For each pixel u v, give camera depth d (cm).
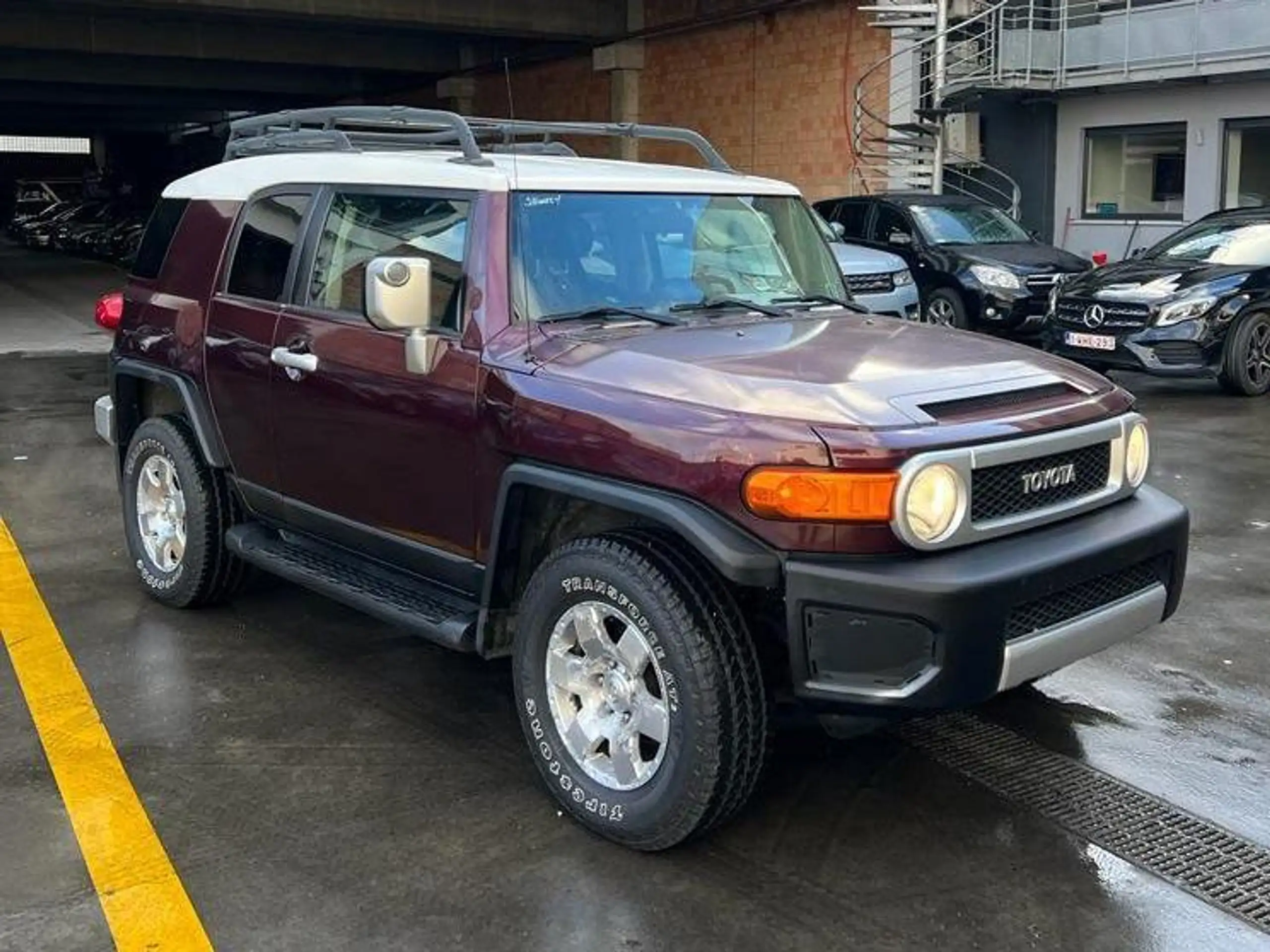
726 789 340
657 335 400
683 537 338
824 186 2067
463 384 398
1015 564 334
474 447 396
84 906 329
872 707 328
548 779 377
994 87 1778
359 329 441
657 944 315
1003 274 1402
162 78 3219
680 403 349
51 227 3975
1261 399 1148
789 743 430
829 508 322
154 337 550
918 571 324
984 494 344
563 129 505
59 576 610
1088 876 348
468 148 438
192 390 528
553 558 371
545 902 333
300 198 489
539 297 407
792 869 350
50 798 388
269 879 343
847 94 1998
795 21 2080
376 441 435
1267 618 552
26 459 878
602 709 367
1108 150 1911
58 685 476
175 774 404
